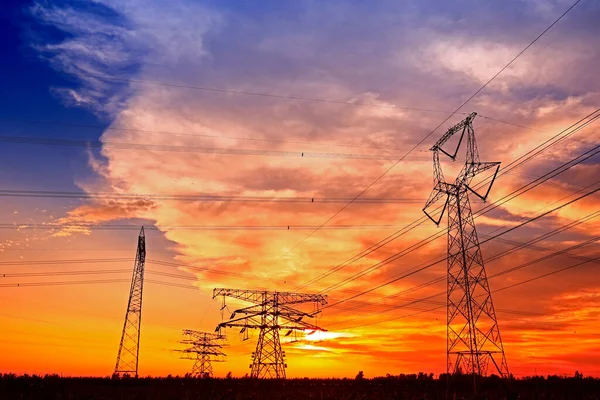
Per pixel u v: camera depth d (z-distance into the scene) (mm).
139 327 97000
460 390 76562
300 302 83375
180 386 88812
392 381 107312
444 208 64375
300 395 74500
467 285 61594
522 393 72438
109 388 83312
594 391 81125
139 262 99312
